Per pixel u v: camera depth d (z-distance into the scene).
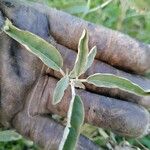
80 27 0.25
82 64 0.19
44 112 0.24
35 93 0.24
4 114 0.24
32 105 0.24
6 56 0.23
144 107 0.25
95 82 0.19
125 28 0.36
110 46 0.25
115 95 0.24
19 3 0.24
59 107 0.24
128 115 0.23
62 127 0.23
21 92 0.24
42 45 0.19
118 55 0.25
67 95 0.24
